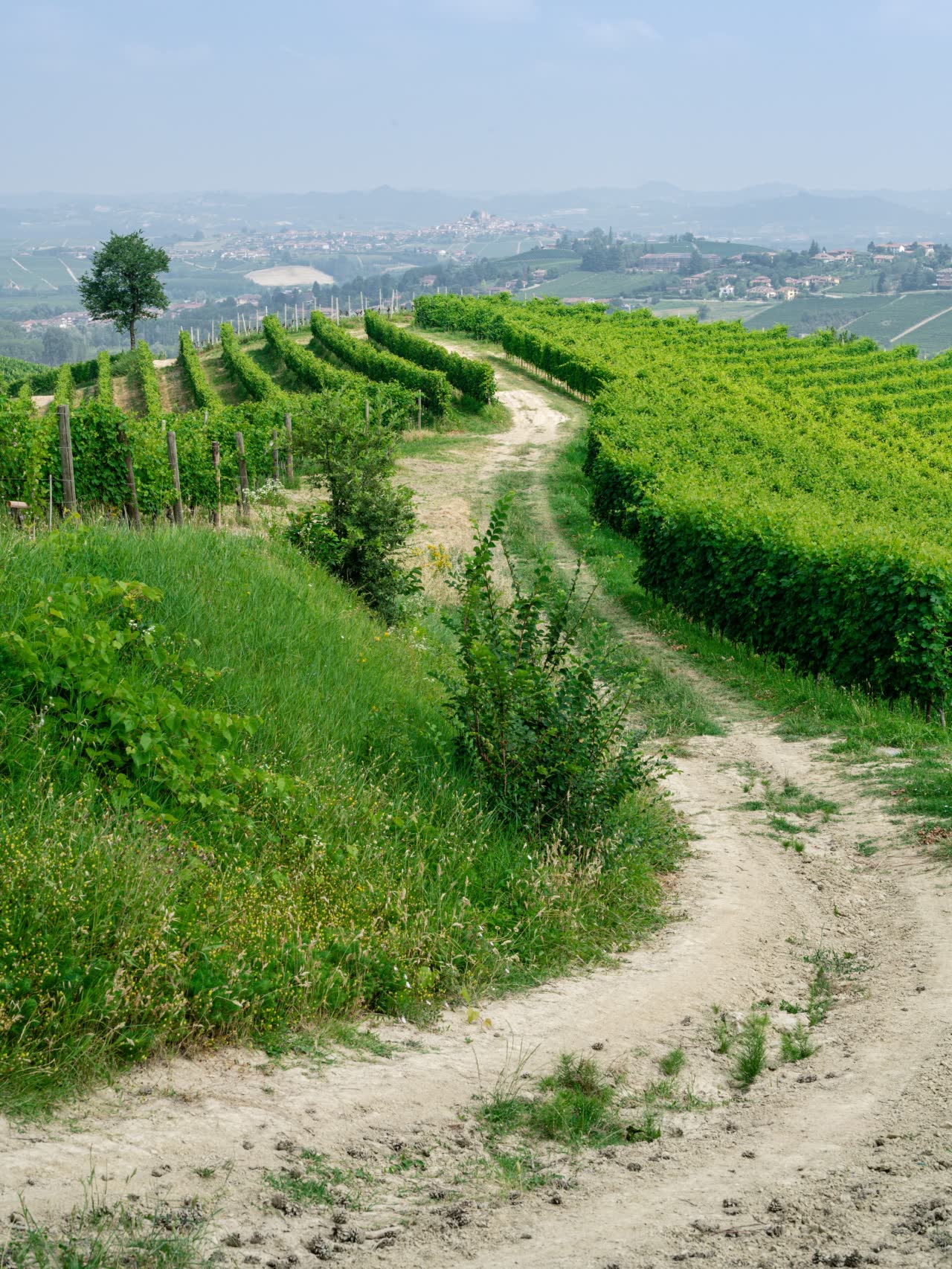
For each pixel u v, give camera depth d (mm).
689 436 36938
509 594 22312
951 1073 5238
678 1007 6691
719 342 69188
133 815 6750
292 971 6012
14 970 5043
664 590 22562
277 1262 3641
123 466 19938
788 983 7242
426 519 29266
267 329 74438
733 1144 4828
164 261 80500
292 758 8797
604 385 48062
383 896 7211
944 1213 3773
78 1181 3953
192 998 5418
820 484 33656
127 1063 4957
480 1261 3721
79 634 7715
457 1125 5004
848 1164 4410
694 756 13609
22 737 6980
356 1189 4316
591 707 9805
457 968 6918
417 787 9234
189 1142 4410
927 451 43438
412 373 48594
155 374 68000
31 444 17797
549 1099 5324
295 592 12492
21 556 9445
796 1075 5703
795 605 17391
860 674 15664
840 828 10680
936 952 7336
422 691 11711
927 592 14336
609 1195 4320
